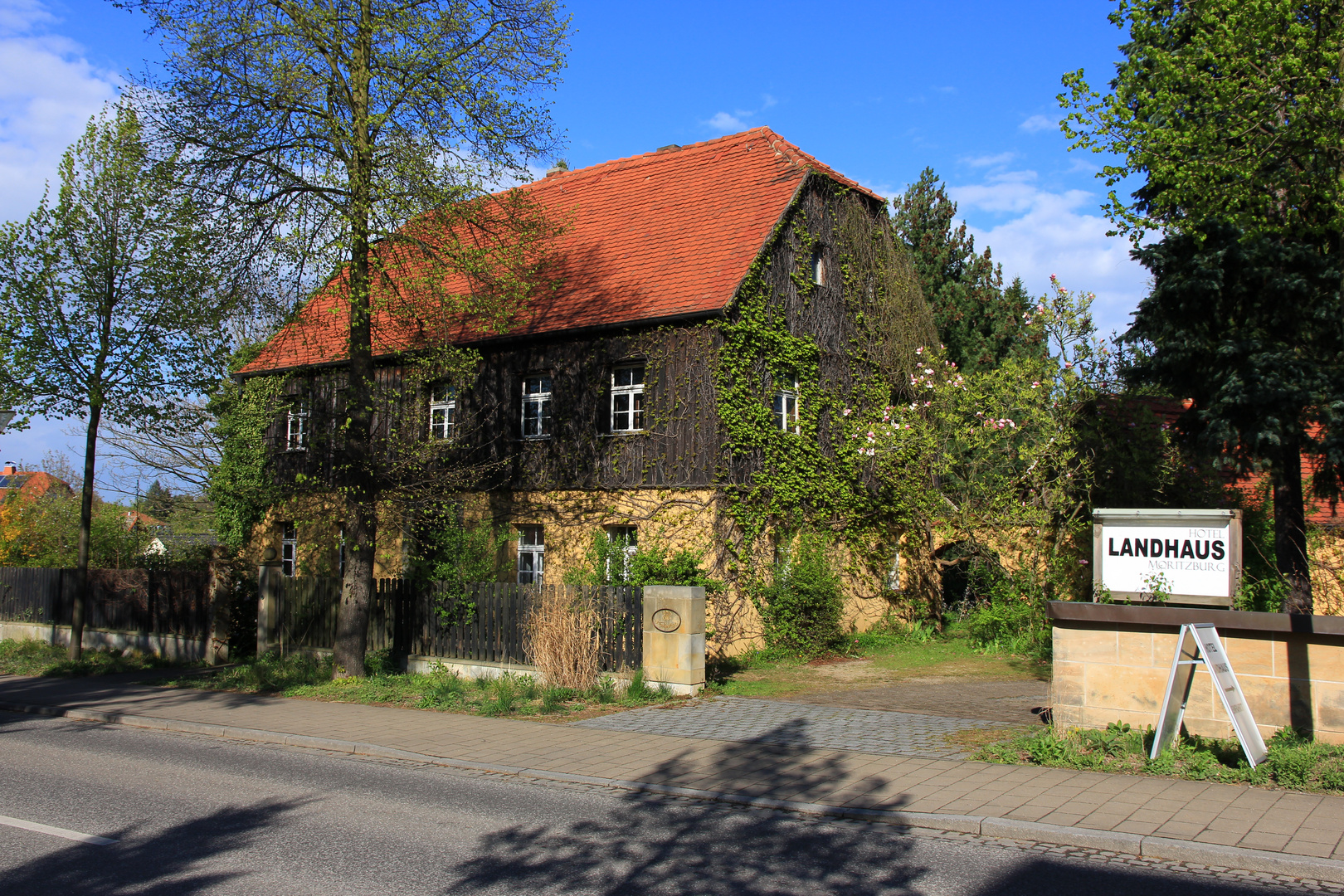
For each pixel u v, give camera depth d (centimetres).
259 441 2303
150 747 1010
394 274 1434
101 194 1648
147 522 2920
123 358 1689
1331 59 1093
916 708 1152
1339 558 1630
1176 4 1239
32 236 1623
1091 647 876
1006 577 1767
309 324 1527
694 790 768
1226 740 806
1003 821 644
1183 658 822
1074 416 1652
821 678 1433
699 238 1906
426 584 1501
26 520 2622
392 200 1328
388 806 733
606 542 1583
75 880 546
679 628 1249
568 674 1258
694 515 1683
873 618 1983
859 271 2073
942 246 3072
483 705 1186
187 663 1806
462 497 1938
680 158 2252
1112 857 590
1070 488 1656
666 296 1772
